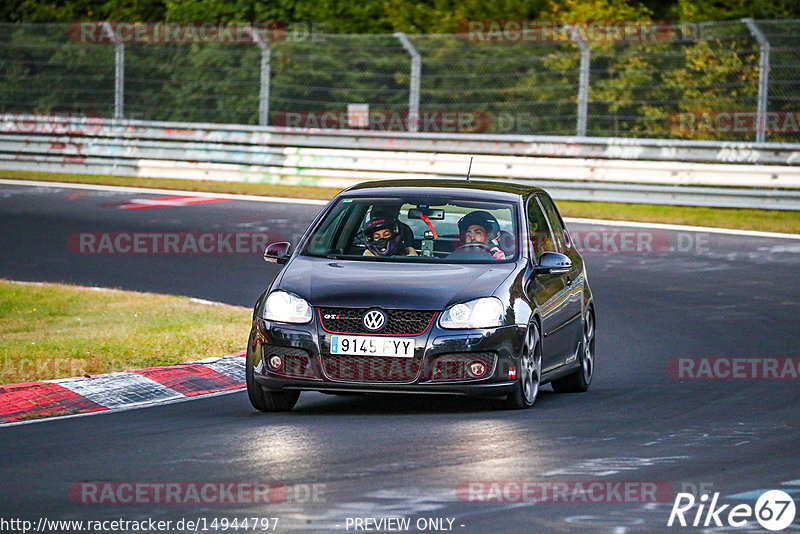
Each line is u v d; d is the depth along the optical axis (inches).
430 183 1460.4
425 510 868.0
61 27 4136.3
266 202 3186.5
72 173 3713.1
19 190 3353.8
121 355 1566.2
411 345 1214.3
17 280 2276.1
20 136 3786.9
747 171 3061.0
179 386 1417.3
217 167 3560.5
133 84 4087.1
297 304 1246.3
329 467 997.2
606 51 3686.0
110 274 2338.8
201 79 3993.6
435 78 3809.1
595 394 1422.2
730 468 1007.0
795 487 944.9
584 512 866.8
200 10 4343.0
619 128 3686.0
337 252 1357.0
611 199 3166.8
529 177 3250.5
